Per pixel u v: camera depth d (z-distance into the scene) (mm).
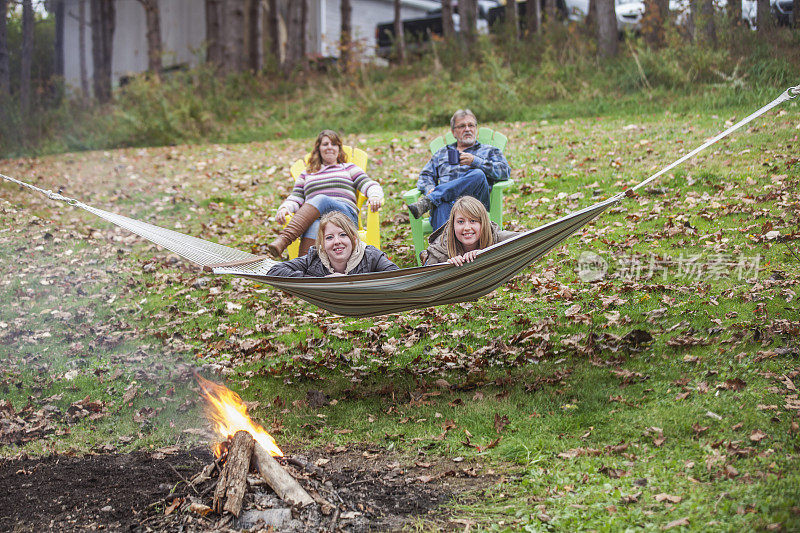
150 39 18406
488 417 4094
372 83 16422
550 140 10336
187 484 3498
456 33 17891
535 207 7832
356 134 13391
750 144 8508
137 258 7480
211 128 15281
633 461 3469
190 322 5941
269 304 6207
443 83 14562
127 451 4020
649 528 2928
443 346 5172
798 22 12211
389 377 4801
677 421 3729
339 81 16656
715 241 6234
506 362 4793
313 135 14086
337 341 5406
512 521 3129
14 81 18250
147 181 10555
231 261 4301
